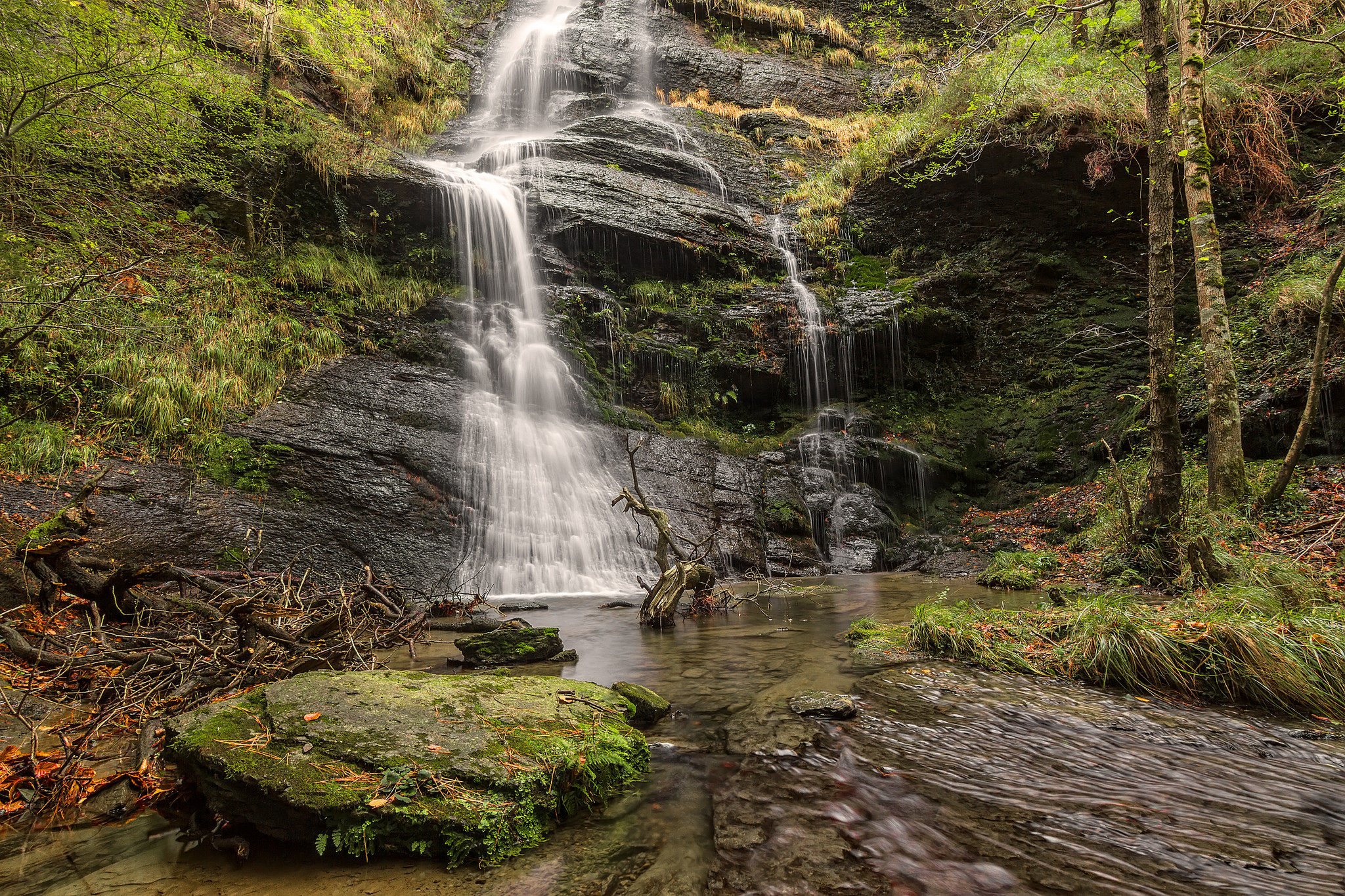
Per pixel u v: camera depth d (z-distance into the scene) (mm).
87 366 7766
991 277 15180
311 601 5297
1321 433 9516
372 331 11641
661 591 6723
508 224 14258
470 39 23297
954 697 4172
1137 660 4383
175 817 2664
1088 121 13352
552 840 2518
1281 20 12844
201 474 7754
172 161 9562
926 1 25547
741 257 15953
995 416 14555
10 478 6535
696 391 14164
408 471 9305
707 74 22969
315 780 2469
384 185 13023
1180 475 6645
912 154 15852
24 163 7406
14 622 4609
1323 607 4977
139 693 3627
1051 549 10250
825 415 14227
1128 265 14250
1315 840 2498
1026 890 2152
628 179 16438
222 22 14852
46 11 6996
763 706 4004
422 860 2355
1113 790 2922
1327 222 12031
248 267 10977
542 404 12234
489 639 5070
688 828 2588
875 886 2184
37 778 2789
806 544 11633
